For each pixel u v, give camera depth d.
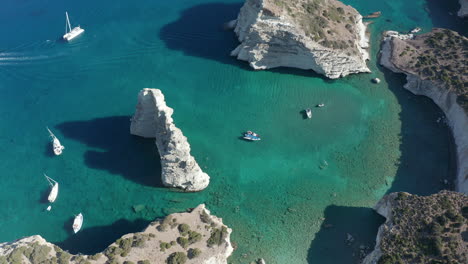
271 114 90.62
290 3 95.69
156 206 74.56
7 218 73.38
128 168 80.06
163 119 73.19
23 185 78.06
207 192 76.88
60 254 62.69
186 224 67.12
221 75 98.06
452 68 92.75
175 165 73.75
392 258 61.28
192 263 62.00
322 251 69.19
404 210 66.69
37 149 83.56
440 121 89.06
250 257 68.06
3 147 84.06
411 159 82.56
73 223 71.75
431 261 60.50
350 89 95.75
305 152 83.88
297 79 97.56
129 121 88.12
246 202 75.62
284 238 70.75
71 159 81.62
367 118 90.06
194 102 92.44
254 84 96.44
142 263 60.84
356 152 83.88
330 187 78.19
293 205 75.31
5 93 95.06
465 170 77.19
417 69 94.38
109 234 70.69
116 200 75.44
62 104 92.25
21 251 62.16
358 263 67.50
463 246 61.53
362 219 73.12
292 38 92.25
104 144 84.00
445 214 65.31
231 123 88.62
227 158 82.31
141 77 97.75
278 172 80.38
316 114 90.75
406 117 90.12
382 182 79.00
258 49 95.75
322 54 93.94
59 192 76.62
